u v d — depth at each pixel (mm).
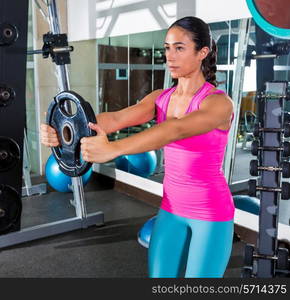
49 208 3643
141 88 3676
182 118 1056
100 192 4117
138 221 3334
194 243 1223
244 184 3109
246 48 2793
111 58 3971
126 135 3898
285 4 1474
